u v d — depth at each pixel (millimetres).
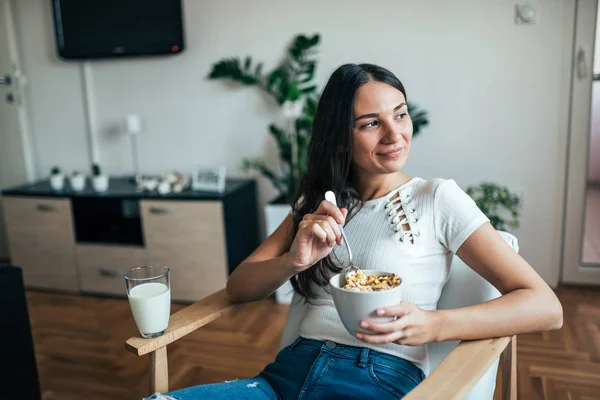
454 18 2688
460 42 2703
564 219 2812
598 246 2826
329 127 1132
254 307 2750
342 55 2895
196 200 2738
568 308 2568
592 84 2627
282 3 2930
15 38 3420
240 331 2482
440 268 1130
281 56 2990
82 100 3428
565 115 2645
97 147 3465
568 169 2742
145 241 2885
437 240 1114
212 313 1187
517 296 971
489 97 2719
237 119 3141
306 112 2871
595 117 2678
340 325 1132
